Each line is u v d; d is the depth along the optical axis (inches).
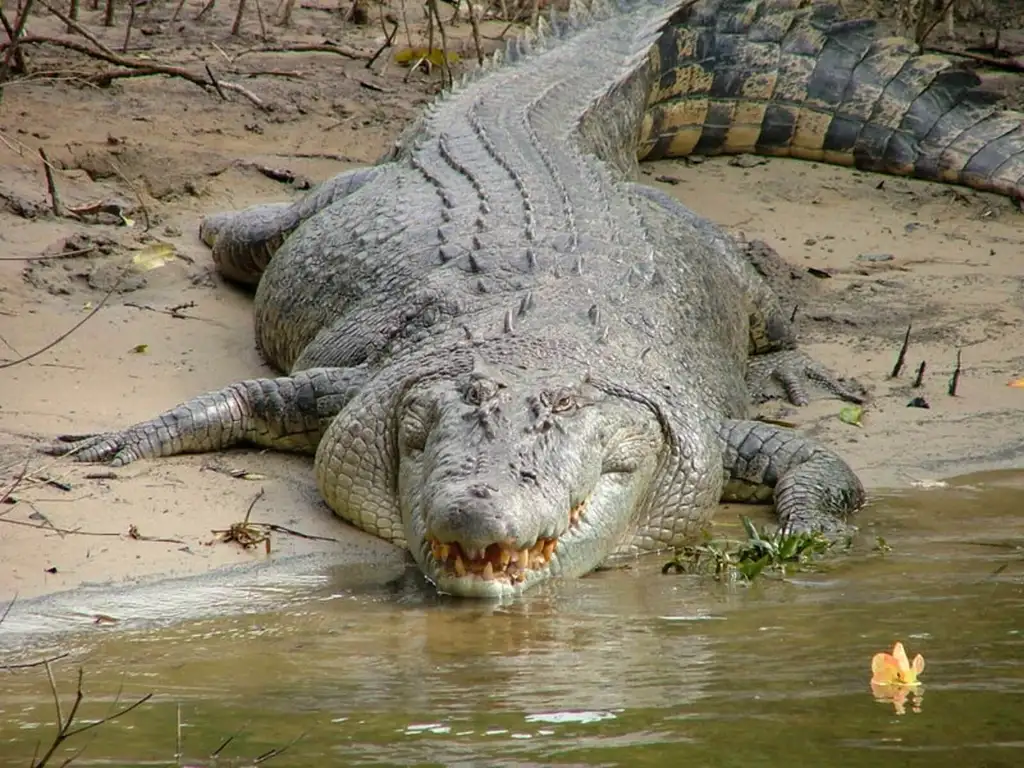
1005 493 455.5
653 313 475.5
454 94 671.8
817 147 803.4
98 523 390.3
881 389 548.4
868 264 666.2
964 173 767.1
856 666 286.7
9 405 470.3
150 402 490.6
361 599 356.8
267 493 436.8
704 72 799.1
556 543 379.6
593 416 396.5
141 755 240.8
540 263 482.3
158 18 866.1
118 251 597.0
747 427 464.8
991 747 239.6
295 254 554.6
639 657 298.8
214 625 329.7
